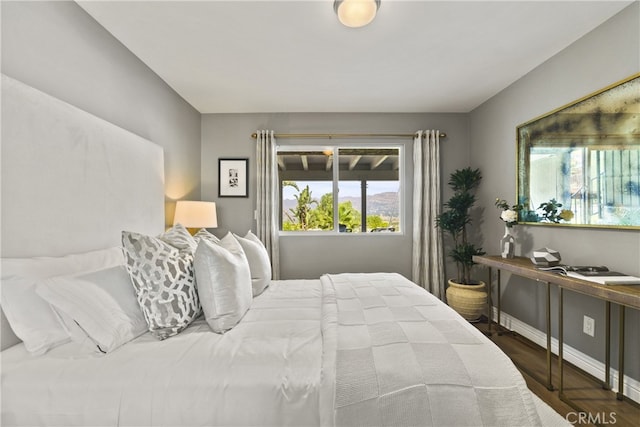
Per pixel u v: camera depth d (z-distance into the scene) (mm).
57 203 1466
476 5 1752
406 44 2174
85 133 1644
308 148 3799
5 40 1312
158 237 1684
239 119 3680
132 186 2084
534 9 1791
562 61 2252
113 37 2037
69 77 1664
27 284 1182
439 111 3664
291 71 2586
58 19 1587
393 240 3727
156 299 1323
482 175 3395
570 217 2160
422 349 1163
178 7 1753
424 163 3631
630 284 1554
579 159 2082
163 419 1008
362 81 2799
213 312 1411
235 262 1590
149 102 2498
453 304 3121
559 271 1870
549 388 1868
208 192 3678
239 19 1871
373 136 3695
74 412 1003
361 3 1618
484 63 2465
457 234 3398
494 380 1035
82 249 1623
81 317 1171
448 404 983
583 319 2100
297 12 1809
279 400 1032
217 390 1032
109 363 1102
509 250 2561
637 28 1709
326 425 976
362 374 1043
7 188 1232
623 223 1777
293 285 2375
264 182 3604
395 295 1874
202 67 2498
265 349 1210
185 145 3225
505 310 3041
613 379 1880
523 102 2697
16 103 1264
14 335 1225
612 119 1846
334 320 1450
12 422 1004
